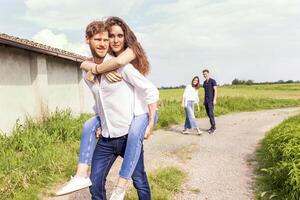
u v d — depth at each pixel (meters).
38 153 7.10
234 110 23.23
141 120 3.35
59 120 11.12
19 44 9.82
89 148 3.42
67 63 14.50
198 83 11.77
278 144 7.01
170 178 5.98
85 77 3.43
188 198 5.30
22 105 11.00
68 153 7.48
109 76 3.23
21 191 5.32
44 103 11.84
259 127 13.97
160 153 8.41
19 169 6.06
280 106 27.45
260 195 5.24
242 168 7.03
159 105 19.98
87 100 16.30
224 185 5.93
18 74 10.87
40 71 11.74
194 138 10.84
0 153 7.53
